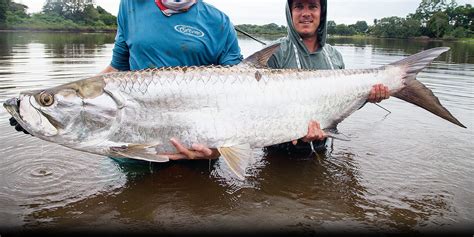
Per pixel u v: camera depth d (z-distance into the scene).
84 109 1.03
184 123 1.10
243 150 1.14
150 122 1.08
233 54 1.48
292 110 1.21
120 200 1.15
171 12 1.35
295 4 1.60
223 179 1.30
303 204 1.14
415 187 1.24
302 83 1.23
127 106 1.06
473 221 1.05
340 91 1.30
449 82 2.79
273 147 1.61
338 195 1.19
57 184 1.23
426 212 1.10
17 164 1.35
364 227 1.03
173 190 1.22
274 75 1.20
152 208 1.11
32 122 1.01
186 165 1.41
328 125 1.31
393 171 1.36
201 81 1.11
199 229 1.01
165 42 1.35
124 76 1.07
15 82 2.46
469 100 2.28
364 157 1.49
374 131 1.78
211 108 1.12
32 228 1.00
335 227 1.03
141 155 1.07
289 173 1.35
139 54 1.37
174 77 1.09
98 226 1.02
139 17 1.38
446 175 1.32
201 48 1.39
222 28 1.44
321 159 1.48
